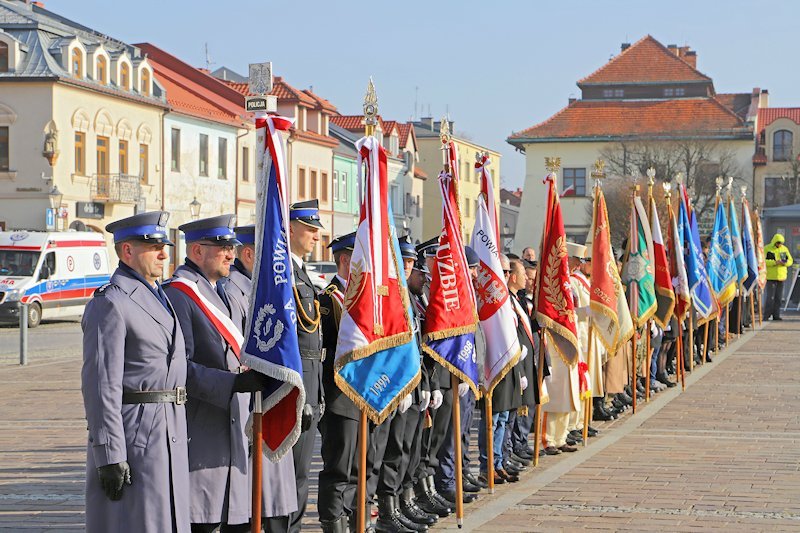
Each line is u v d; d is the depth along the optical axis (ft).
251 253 30.55
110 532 23.80
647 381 64.90
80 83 173.68
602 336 56.18
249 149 232.53
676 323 71.31
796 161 269.85
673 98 298.56
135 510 23.84
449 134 37.17
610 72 303.48
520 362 42.14
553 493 39.22
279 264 25.64
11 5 179.22
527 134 280.31
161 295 25.18
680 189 81.82
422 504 36.76
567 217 277.85
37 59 170.91
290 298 25.57
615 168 261.85
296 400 25.82
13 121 169.78
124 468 23.34
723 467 43.62
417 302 37.50
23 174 169.68
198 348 26.27
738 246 107.45
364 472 30.91
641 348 66.69
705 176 257.14
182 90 220.23
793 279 150.92
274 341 25.27
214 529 26.05
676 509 36.11
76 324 143.54
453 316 35.60
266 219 25.76
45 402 63.00
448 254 36.01
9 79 168.45
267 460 26.91
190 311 26.30
